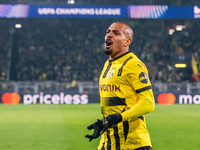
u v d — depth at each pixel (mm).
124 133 3883
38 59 36312
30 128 12758
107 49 4059
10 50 36656
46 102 27234
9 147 9094
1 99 26969
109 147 3953
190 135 11383
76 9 27188
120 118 3607
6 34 37625
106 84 3996
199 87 29000
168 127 13289
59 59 36531
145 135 3920
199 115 18141
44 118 16172
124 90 3887
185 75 34469
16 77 34688
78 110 20656
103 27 39219
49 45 37750
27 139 10359
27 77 34531
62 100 27281
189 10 27938
